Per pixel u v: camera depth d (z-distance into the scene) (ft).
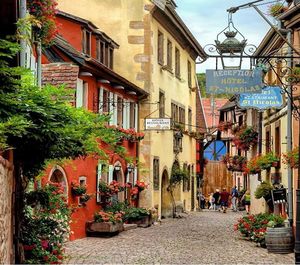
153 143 107.04
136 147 104.17
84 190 72.38
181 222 105.40
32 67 57.31
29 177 48.37
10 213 39.68
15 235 44.55
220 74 53.36
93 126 47.50
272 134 92.48
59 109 41.83
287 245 60.75
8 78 38.50
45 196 49.29
